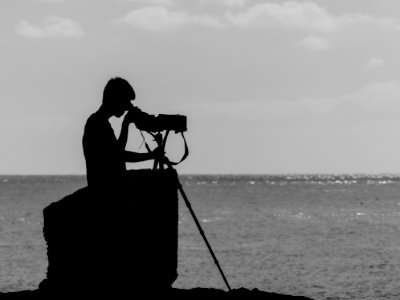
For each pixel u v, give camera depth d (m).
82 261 13.93
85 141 13.88
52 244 14.01
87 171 14.01
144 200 14.15
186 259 55.78
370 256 58.69
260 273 48.53
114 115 14.01
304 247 66.12
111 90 13.80
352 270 50.03
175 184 14.70
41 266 50.88
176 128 14.36
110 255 13.95
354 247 66.12
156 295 14.38
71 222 13.91
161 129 14.33
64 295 13.93
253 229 86.56
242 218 105.62
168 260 14.57
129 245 14.03
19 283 43.28
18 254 58.28
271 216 110.81
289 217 108.38
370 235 78.88
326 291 41.31
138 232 14.09
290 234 79.94
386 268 50.97
